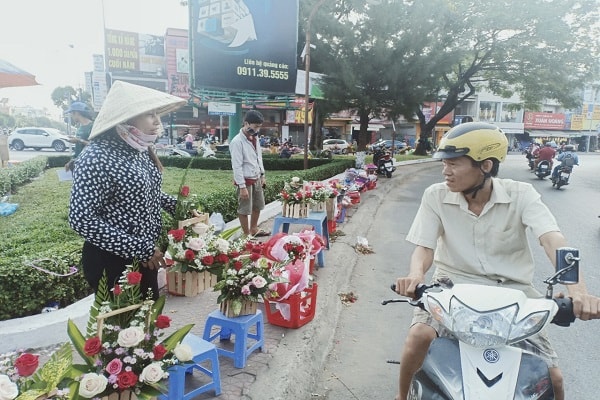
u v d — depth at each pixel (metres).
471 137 2.13
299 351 3.30
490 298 1.76
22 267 3.54
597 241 7.46
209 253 3.15
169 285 3.35
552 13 19.84
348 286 5.16
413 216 9.40
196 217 3.32
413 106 17.80
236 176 5.67
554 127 51.66
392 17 16.84
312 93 19.27
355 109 18.75
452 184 2.23
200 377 2.90
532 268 2.32
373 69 17.16
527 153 20.88
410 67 17.03
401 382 2.39
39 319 3.29
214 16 13.59
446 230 2.40
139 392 2.04
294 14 15.03
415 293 2.05
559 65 21.28
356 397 3.02
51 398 1.71
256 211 6.16
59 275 3.66
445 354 1.81
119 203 2.38
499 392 1.62
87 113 7.42
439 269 2.51
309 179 11.72
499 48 22.06
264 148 28.42
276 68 14.94
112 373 1.97
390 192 13.05
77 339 2.11
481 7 20.09
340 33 17.16
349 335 3.95
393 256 6.43
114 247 2.27
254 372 2.98
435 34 17.69
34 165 12.78
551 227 2.12
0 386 1.52
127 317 2.17
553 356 2.08
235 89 14.26
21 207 7.71
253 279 3.02
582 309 1.80
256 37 14.39
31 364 1.62
